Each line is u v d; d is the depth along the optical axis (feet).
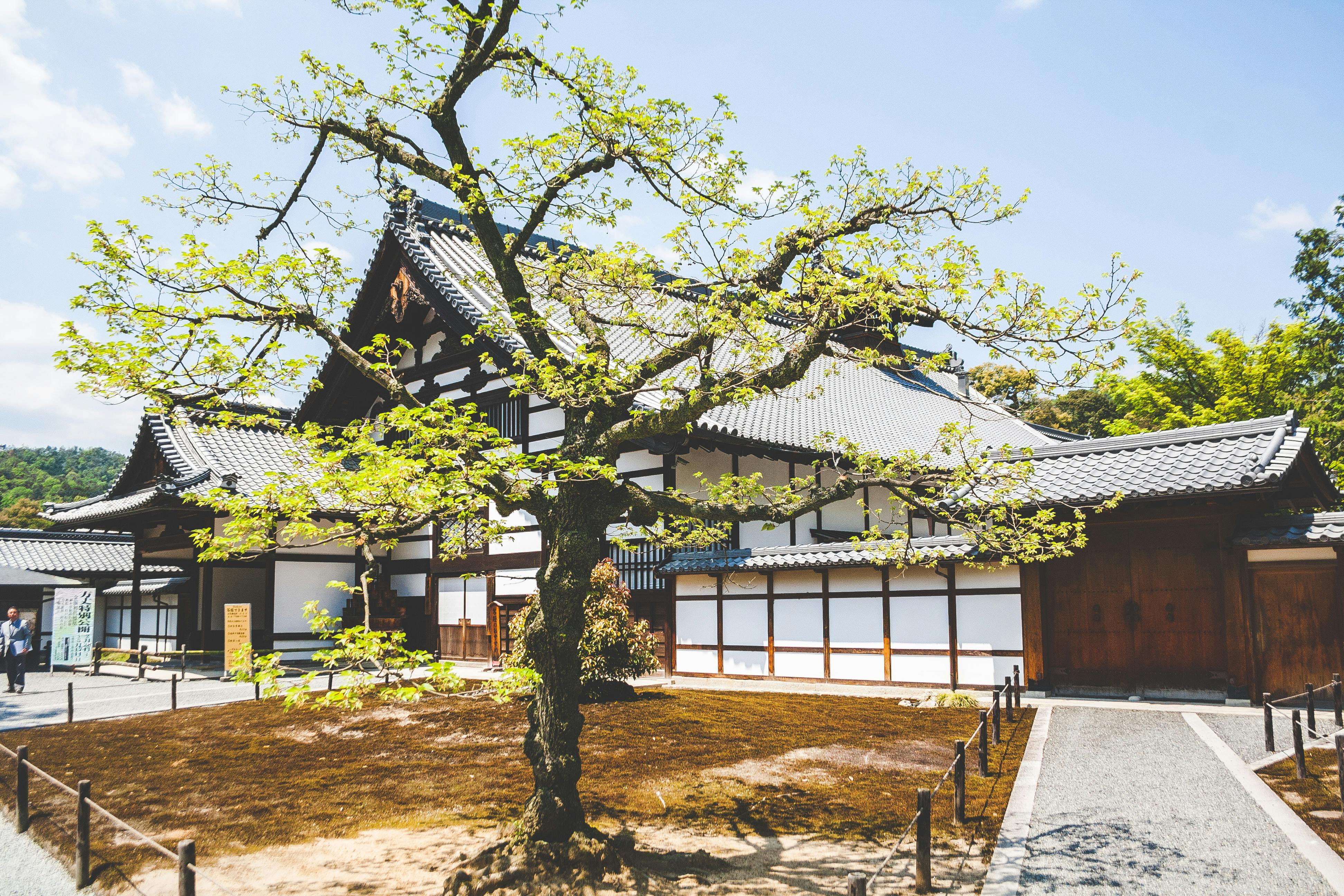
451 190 22.03
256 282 20.15
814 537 61.05
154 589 71.82
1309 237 81.87
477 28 21.21
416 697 16.57
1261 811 22.29
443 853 20.77
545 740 19.19
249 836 22.59
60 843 22.95
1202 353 89.35
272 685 15.98
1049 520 23.18
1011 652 43.01
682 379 21.72
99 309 18.15
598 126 20.43
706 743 32.48
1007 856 19.36
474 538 57.62
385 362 21.94
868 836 21.45
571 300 22.24
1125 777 25.96
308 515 18.76
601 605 44.29
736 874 18.78
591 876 17.53
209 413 20.53
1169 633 40.01
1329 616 36.50
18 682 52.54
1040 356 18.20
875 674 47.21
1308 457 40.01
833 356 19.03
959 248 19.07
